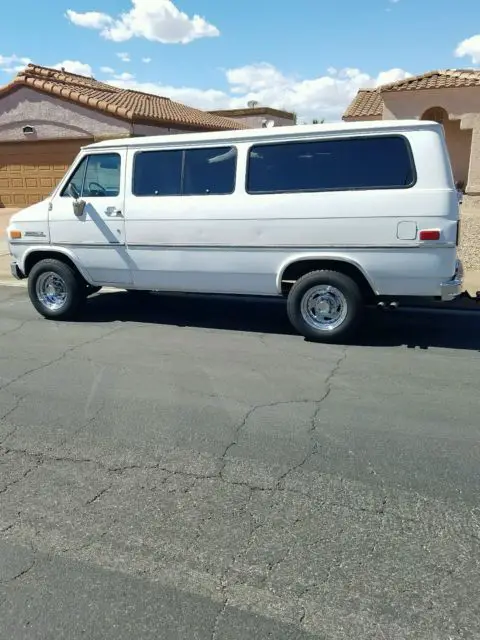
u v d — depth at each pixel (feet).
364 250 18.08
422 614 7.51
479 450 11.89
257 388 15.48
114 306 25.98
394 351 18.83
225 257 19.85
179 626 7.36
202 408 14.12
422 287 17.97
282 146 18.78
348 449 11.95
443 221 17.21
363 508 9.83
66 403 14.47
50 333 21.30
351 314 19.02
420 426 13.05
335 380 16.10
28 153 61.62
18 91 59.88
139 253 21.04
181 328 22.06
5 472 11.12
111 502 10.07
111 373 16.71
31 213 22.58
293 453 11.79
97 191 21.54
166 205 20.26
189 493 10.32
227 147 19.43
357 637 7.15
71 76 76.28
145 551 8.79
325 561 8.52
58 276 22.70
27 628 7.34
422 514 9.65
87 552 8.78
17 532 9.27
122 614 7.56
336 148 18.15
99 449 12.00
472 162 45.29
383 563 8.47
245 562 8.52
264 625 7.36
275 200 18.79
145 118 57.88
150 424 13.21
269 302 26.68
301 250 18.83
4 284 31.19
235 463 11.38
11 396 14.96
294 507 9.87
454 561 8.50
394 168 17.56
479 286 26.78
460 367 17.17
